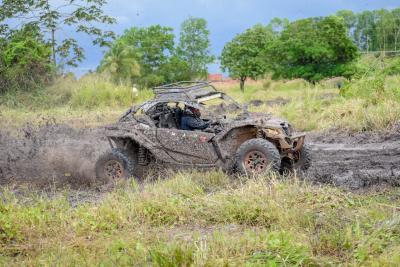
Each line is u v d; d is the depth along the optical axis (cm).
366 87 3069
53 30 3366
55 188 1797
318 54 11219
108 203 1450
